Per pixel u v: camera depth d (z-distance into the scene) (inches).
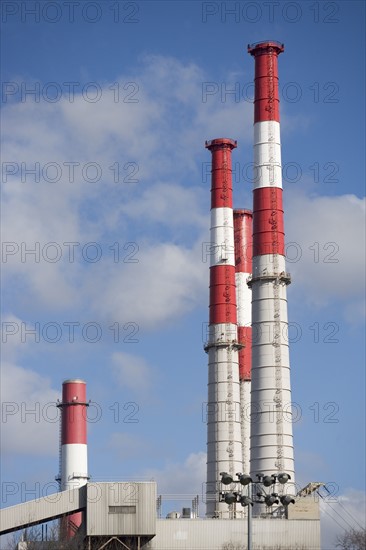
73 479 6407.5
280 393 4835.1
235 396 5738.2
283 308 4938.5
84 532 4180.6
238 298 6392.7
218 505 5433.1
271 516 4421.8
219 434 5689.0
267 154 5029.5
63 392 6579.7
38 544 4320.9
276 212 4985.2
